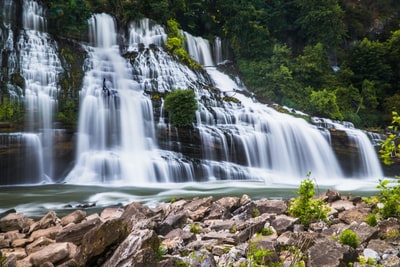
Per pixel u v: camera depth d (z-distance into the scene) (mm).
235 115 24703
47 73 22062
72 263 5273
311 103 30719
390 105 34656
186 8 34625
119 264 4809
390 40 39781
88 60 24516
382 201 8273
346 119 32000
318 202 8016
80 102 21609
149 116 22578
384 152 7867
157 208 9523
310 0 37312
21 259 5824
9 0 23062
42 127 20297
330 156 25266
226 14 36094
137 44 28484
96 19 27266
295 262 4980
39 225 7820
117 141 21797
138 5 30875
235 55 35594
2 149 18453
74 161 20484
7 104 19641
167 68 26562
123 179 19984
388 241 5848
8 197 14672
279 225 7020
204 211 8852
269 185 19719
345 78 36625
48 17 24781
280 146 24297
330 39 37469
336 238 6023
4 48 21531
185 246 6137
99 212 11312
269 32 37594
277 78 31938
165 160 20938
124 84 24375
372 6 46750
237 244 6258
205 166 21641
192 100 22094
